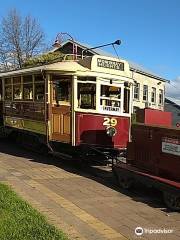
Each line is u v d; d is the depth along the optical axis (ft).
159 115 35.22
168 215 27.86
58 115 43.14
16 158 46.70
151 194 33.24
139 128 34.19
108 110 42.68
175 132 29.89
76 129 41.60
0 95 58.08
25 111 49.49
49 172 39.91
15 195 29.22
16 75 51.44
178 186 28.17
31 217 24.30
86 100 42.11
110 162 44.55
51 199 30.04
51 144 44.57
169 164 30.55
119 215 27.35
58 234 21.84
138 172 32.68
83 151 42.37
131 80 44.88
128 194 33.04
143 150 33.63
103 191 33.58
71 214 26.78
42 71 44.14
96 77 42.14
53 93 43.70
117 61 44.01
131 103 44.70
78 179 37.52
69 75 41.83
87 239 22.57
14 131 54.44
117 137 42.93
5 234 21.35
